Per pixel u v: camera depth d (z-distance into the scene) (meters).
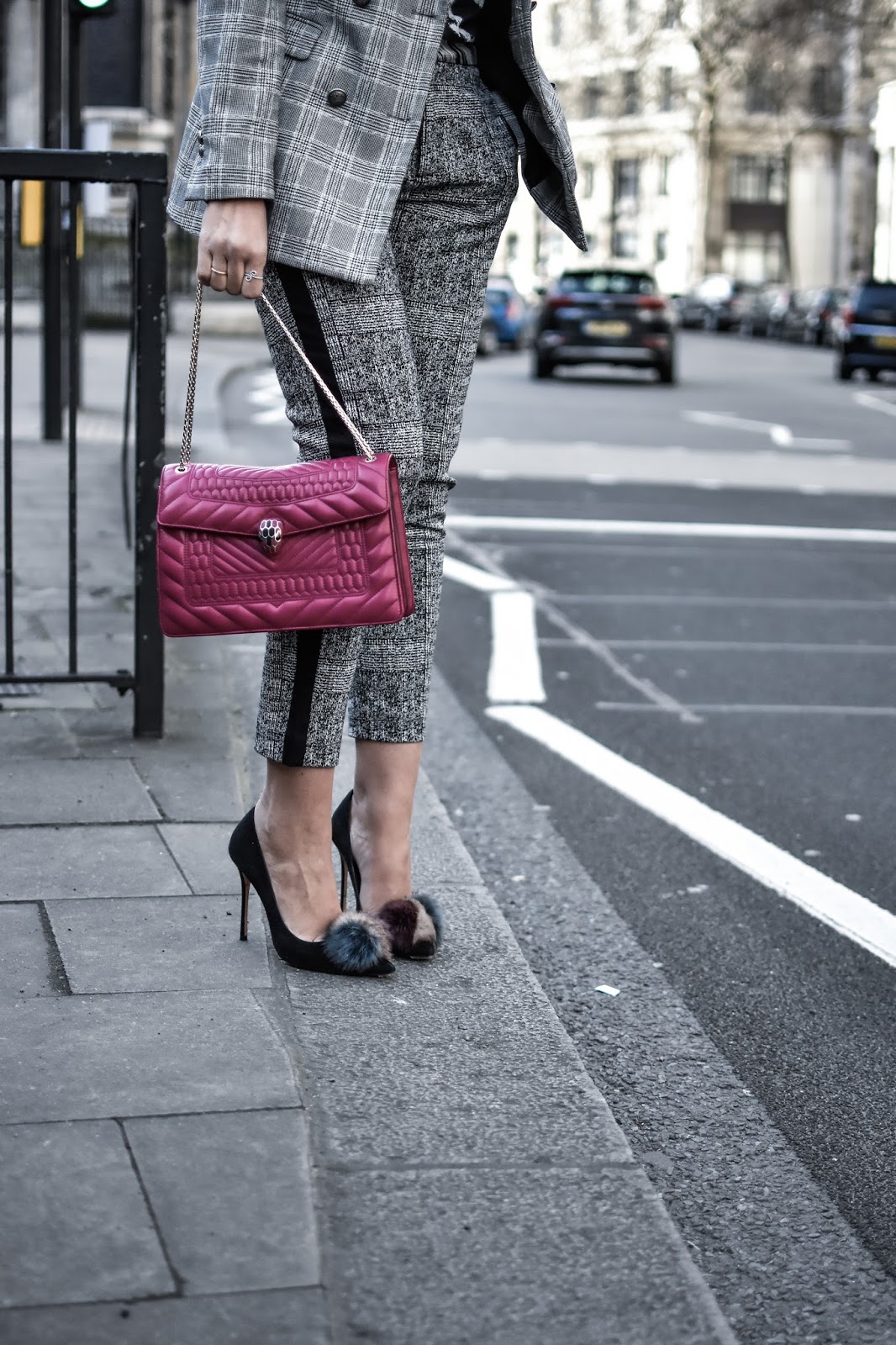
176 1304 1.75
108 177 3.74
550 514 9.55
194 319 2.46
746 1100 2.56
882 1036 2.83
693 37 52.31
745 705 5.22
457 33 2.52
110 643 4.95
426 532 2.71
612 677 5.57
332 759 2.62
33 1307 1.73
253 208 2.38
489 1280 1.86
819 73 56.44
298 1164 2.04
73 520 4.08
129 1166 2.01
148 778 3.63
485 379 24.34
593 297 23.97
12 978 2.56
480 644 6.02
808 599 7.16
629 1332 1.79
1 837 3.21
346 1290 1.82
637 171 72.81
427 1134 2.17
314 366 2.48
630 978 3.04
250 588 2.43
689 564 7.96
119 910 2.86
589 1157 2.14
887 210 55.91
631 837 3.88
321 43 2.43
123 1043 2.34
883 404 21.55
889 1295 2.01
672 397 21.61
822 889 3.56
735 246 70.88
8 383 4.05
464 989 2.65
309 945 2.65
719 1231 2.15
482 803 4.10
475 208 2.57
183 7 34.72
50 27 10.27
